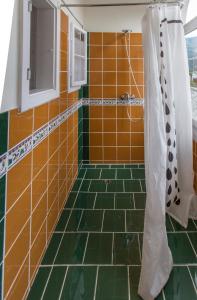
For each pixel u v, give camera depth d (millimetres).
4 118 1246
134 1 3852
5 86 1247
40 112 1879
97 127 4180
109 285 1740
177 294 1658
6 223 1302
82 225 2455
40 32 2166
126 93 4074
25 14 1408
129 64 4012
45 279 1790
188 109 2463
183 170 2549
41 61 2189
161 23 2023
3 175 1252
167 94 2119
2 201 1248
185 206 2494
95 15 3924
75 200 2965
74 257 2012
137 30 3936
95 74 4051
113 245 2156
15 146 1399
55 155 2389
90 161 4266
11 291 1390
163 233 1724
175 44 2342
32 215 1741
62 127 2676
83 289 1706
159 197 1678
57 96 2270
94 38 3969
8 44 1268
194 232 2328
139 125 4152
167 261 1783
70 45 2852
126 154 4230
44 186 2033
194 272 1844
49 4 2055
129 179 3588
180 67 2389
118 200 2963
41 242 1972
